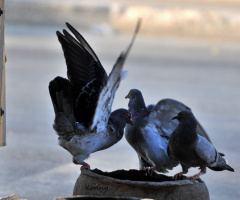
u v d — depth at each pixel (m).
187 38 61.69
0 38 7.43
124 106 19.02
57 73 28.06
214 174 12.29
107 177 6.79
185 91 23.77
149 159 8.32
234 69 34.00
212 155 7.55
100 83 7.67
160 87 24.50
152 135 8.20
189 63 35.91
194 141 7.43
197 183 7.03
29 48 39.44
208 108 19.98
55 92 7.04
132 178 7.75
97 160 12.91
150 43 51.56
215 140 15.09
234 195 10.41
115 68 6.64
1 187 10.32
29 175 11.30
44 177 11.20
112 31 64.62
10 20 61.34
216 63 36.91
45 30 56.25
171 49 46.00
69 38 7.98
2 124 7.52
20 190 10.16
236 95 23.66
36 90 22.84
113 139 7.48
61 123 7.07
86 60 7.93
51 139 14.82
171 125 8.30
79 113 7.50
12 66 29.86
